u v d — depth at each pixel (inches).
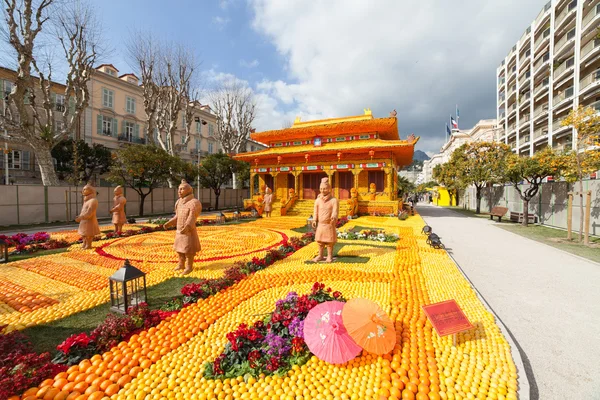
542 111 1347.2
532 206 703.7
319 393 108.2
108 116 1357.0
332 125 895.7
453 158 1050.7
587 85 1045.8
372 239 429.7
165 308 184.5
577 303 200.5
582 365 130.6
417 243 405.4
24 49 678.5
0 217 639.8
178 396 106.5
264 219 762.8
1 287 225.9
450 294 209.2
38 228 617.9
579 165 425.4
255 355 120.8
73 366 120.9
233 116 1453.0
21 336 145.1
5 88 992.2
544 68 1341.0
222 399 106.3
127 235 474.3
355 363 123.0
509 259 324.8
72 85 814.5
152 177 895.7
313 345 123.8
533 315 181.8
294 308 149.5
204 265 295.7
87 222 372.2
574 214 537.6
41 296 206.8
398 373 115.3
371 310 131.5
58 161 1140.5
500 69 1920.5
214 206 1322.6
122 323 145.7
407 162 1120.2
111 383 114.0
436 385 109.6
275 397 105.7
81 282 237.6
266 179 1070.4
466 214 963.3
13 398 101.0
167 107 1149.1
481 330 154.4
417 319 164.6
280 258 314.3
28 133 718.5
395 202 785.6
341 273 254.1
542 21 1334.9
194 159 1770.4
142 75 1034.7
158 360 130.3
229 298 199.3
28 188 685.9
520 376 117.1
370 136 891.4
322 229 299.3
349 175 928.3
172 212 1094.4
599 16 988.6
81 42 816.9
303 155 914.7
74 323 168.4
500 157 852.0
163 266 289.0
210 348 138.9
